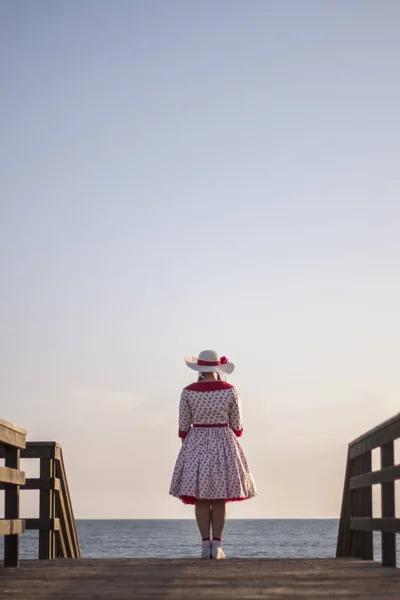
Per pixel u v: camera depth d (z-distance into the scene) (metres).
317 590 4.61
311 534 101.62
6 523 6.05
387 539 6.35
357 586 4.84
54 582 5.14
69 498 9.33
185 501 7.42
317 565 6.58
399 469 5.57
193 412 7.38
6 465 6.39
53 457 8.51
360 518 7.20
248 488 7.35
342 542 8.42
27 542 73.25
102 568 6.37
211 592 4.51
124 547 59.84
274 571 5.89
